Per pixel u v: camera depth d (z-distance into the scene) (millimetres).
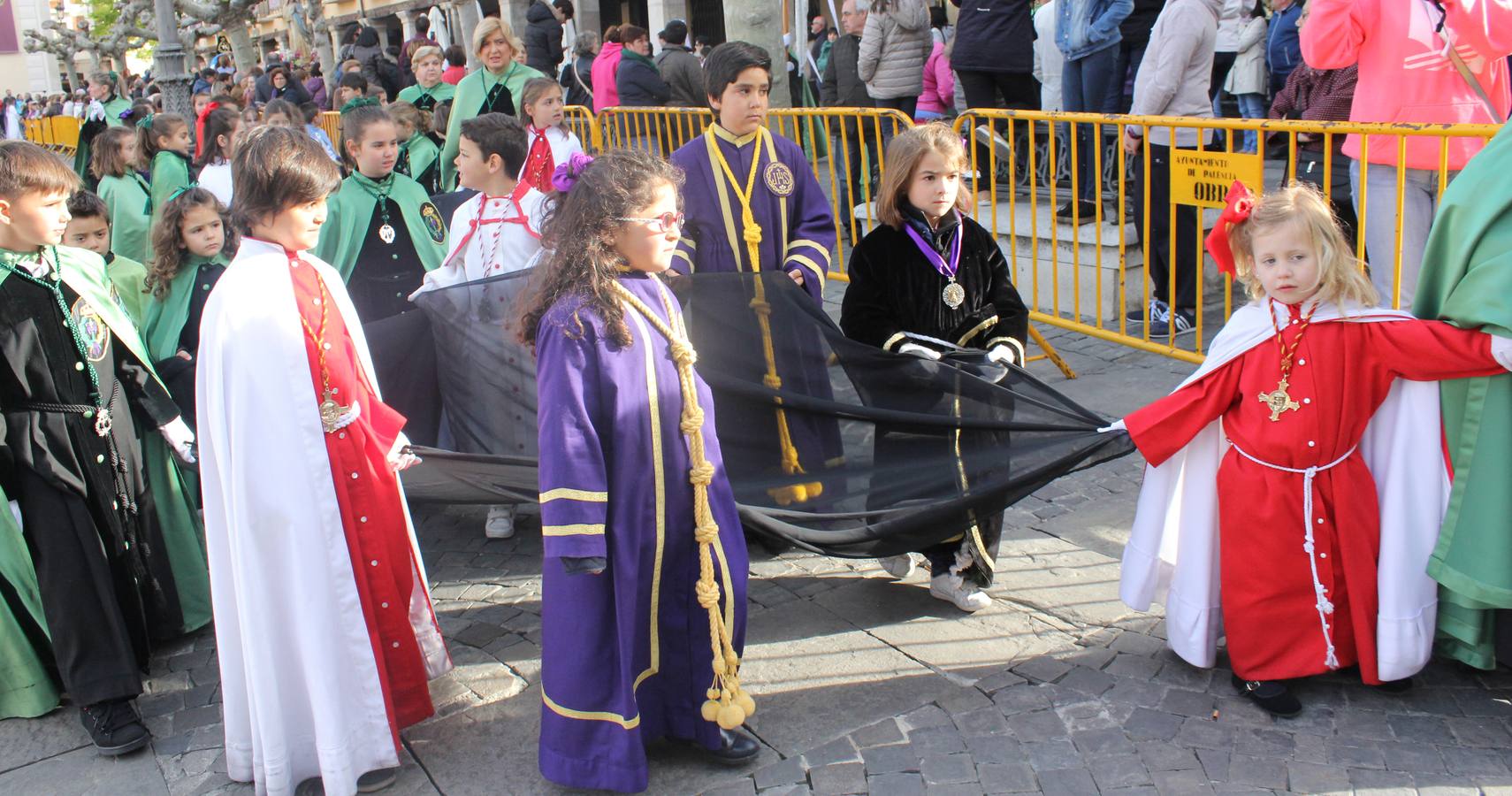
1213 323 6398
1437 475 3080
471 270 4605
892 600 3947
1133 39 7332
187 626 4039
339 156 10023
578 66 11234
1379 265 5082
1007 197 7820
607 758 2889
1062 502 4562
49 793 3232
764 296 3785
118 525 3590
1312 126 4844
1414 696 3205
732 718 2943
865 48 8375
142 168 6809
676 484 2871
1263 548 3105
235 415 2855
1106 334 6371
